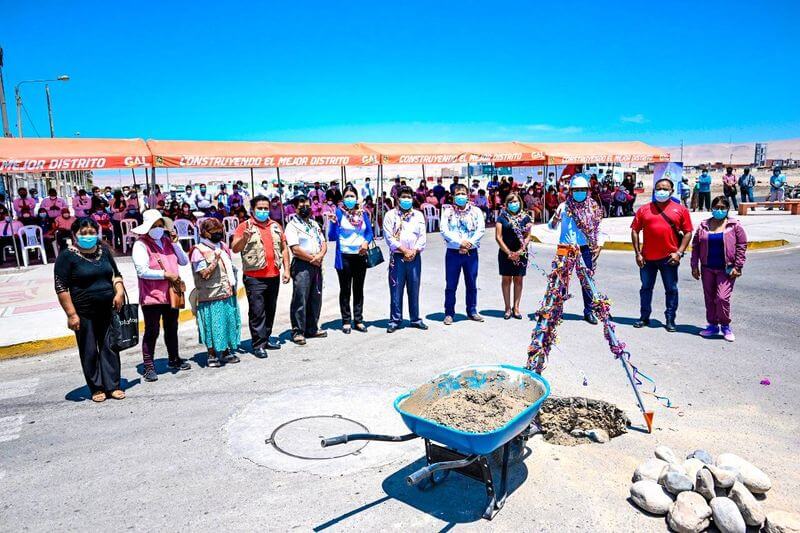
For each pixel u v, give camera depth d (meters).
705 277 7.36
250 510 3.86
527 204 24.25
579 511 3.78
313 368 6.70
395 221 8.07
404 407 3.98
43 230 17.25
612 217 25.53
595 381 5.98
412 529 3.63
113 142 16.97
